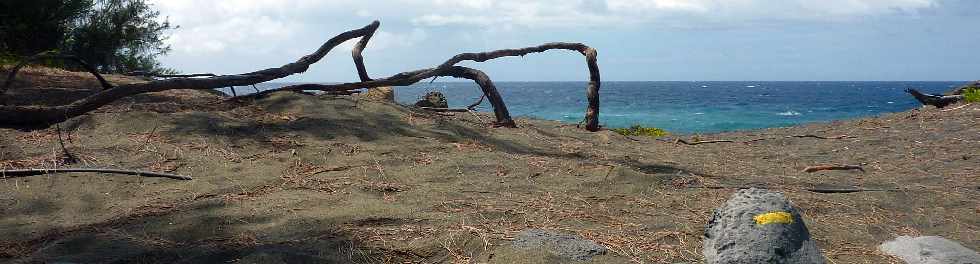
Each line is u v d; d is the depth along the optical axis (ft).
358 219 11.77
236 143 17.85
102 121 19.22
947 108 38.47
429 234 11.09
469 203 13.21
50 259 9.95
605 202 13.97
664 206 13.88
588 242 10.77
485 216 12.39
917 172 20.56
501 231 11.35
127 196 13.48
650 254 10.66
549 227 11.87
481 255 10.28
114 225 11.59
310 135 18.90
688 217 13.00
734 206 11.01
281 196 13.44
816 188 16.38
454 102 169.07
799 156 24.66
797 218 10.75
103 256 10.05
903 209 14.60
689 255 10.73
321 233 11.05
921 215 14.17
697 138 32.78
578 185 15.25
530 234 10.91
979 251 11.89
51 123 19.35
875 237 12.41
